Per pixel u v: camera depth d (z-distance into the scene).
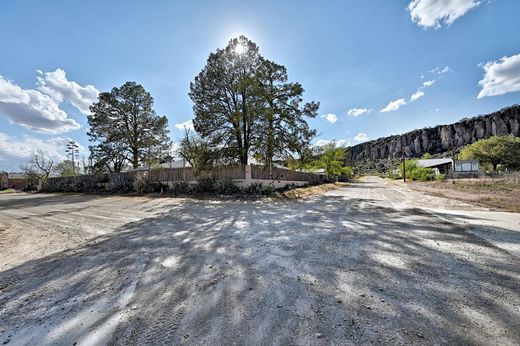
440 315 2.00
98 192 21.55
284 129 15.81
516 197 10.75
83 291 2.71
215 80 15.76
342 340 1.71
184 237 4.97
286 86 15.95
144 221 7.00
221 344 1.71
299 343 1.69
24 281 3.06
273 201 11.56
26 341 1.86
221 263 3.41
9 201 16.31
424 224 5.62
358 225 5.72
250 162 16.78
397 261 3.31
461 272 2.90
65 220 7.71
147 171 19.58
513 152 40.59
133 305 2.34
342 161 39.84
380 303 2.22
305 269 3.11
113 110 27.12
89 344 1.78
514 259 3.31
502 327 1.82
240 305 2.25
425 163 46.88
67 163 41.94
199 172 15.59
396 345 1.64
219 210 8.74
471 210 7.52
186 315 2.12
